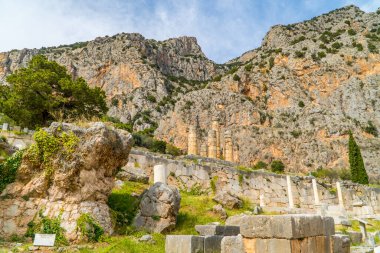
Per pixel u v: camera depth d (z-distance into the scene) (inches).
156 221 495.5
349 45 3683.6
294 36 4714.6
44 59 1464.1
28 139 866.1
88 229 419.8
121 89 4416.8
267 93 3686.0
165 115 3757.4
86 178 451.2
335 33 4033.0
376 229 775.7
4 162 458.9
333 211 1085.1
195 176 1099.9
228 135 2039.9
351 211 1211.2
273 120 3454.7
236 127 3331.7
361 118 3191.4
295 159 3112.7
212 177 1136.8
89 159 454.3
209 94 3688.5
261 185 1274.6
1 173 450.3
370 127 3115.2
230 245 314.5
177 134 3425.2
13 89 1336.1
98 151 462.3
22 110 1211.2
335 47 3725.4
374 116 3179.1
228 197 772.6
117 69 4611.2
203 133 3326.8
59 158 446.0
